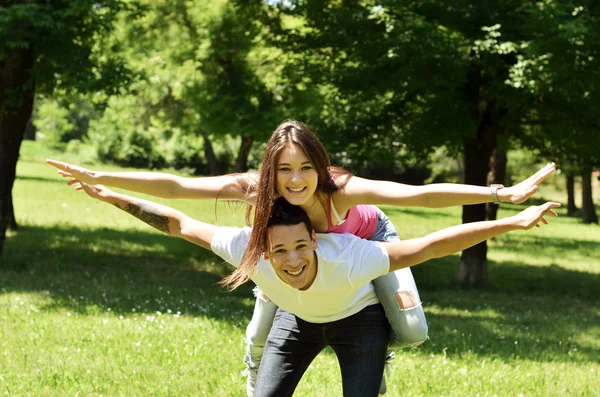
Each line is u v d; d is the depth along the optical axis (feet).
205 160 155.84
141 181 11.84
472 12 44.52
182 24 66.95
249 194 11.94
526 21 42.88
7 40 38.34
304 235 11.39
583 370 24.77
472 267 51.70
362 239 11.85
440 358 24.38
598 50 41.16
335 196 11.69
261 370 12.94
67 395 17.81
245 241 12.16
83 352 22.12
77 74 40.52
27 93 44.04
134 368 20.45
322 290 11.81
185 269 47.47
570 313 42.11
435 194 10.98
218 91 56.24
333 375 21.07
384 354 12.69
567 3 41.19
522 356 26.66
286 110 53.26
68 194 93.91
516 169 146.61
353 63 46.57
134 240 58.85
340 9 45.11
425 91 45.29
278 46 49.03
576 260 73.15
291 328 12.93
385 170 139.33
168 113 94.27
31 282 36.45
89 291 34.81
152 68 69.36
